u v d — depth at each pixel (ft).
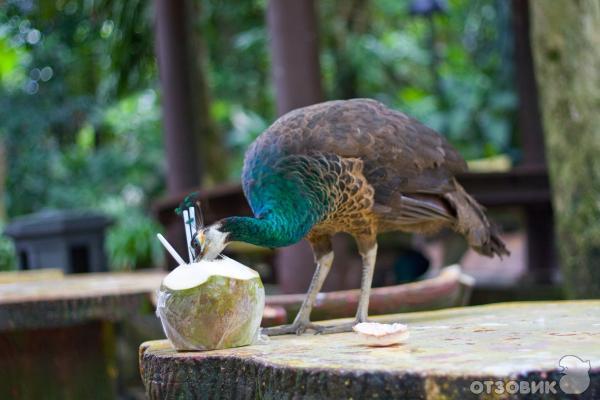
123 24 40.01
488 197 29.30
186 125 33.42
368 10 60.44
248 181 12.91
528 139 34.37
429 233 14.79
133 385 25.49
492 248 14.80
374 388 7.47
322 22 55.21
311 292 12.80
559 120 20.58
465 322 11.38
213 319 9.76
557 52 20.48
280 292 26.30
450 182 13.93
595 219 19.99
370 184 13.00
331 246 13.44
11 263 41.81
